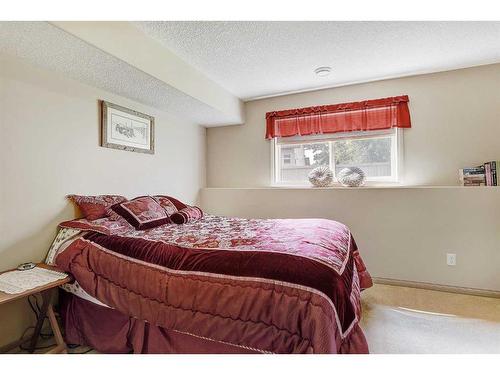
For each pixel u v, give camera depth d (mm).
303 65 2686
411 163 2971
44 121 1977
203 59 2535
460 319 2051
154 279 1443
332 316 1081
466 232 2557
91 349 1717
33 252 1892
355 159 3303
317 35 2146
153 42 2180
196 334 1305
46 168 1983
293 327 1115
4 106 1749
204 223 2455
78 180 2215
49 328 1955
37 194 1925
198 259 1405
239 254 1379
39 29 1513
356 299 1410
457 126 2791
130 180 2729
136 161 2811
